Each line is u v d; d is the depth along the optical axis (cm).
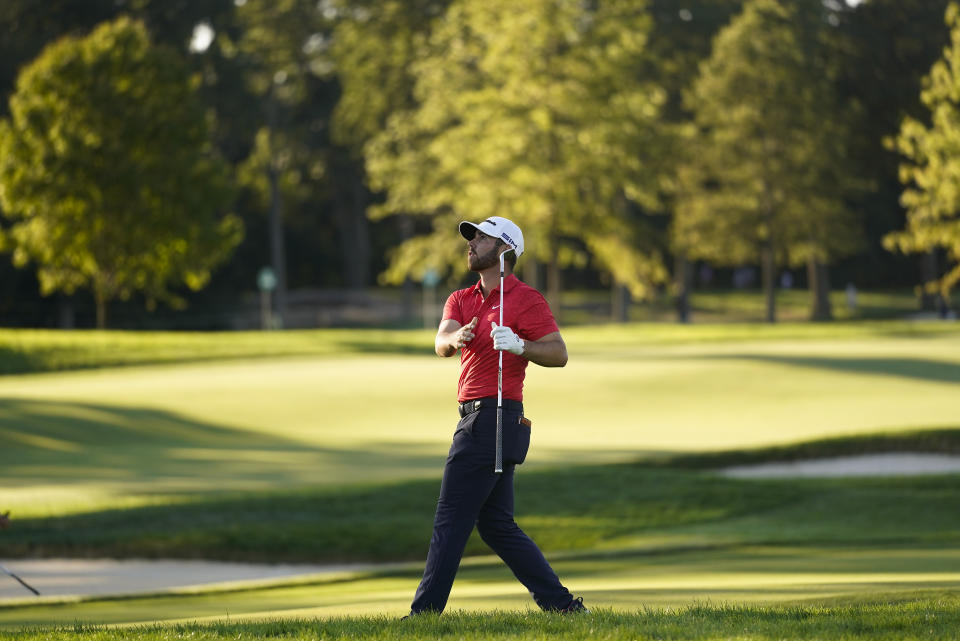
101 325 14712
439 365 11200
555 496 5369
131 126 13800
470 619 1931
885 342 12644
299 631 1864
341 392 9269
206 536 4659
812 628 1816
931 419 7362
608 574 3494
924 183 14475
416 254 18838
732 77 19875
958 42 14088
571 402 8606
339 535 4709
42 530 4719
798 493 5484
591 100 16550
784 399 8525
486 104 17038
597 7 18438
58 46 13825
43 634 1988
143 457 6919
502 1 16862
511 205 16938
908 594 2392
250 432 7875
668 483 5591
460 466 2044
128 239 13938
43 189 13488
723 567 3575
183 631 1955
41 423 8088
